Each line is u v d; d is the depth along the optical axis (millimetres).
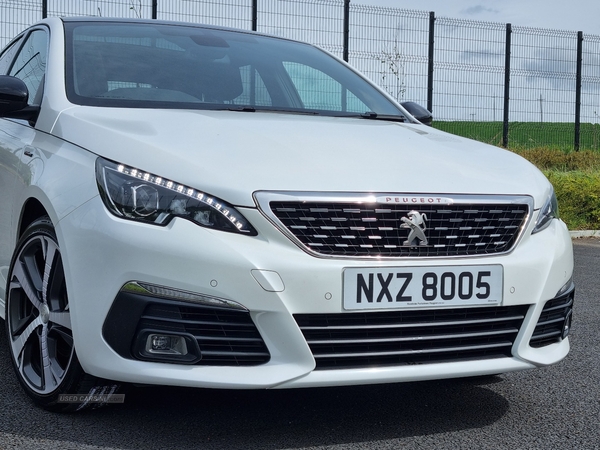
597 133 15289
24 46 3650
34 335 2621
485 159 2691
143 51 3258
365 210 2232
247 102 3145
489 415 2629
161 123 2549
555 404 2777
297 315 2162
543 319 2506
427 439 2367
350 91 3543
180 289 2113
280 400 2684
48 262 2486
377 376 2232
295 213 2186
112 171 2262
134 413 2496
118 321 2168
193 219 2154
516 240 2434
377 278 2209
